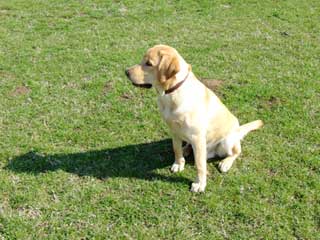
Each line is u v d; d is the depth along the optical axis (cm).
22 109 425
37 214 343
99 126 411
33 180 363
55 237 330
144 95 444
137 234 333
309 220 340
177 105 346
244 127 386
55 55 505
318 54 512
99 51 513
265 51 518
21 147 390
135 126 411
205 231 335
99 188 358
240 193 356
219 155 382
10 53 507
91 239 330
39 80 463
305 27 579
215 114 363
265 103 437
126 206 347
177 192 357
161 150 389
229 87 456
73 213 343
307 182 364
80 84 459
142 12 629
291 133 403
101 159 380
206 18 609
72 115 421
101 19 603
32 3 657
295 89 452
